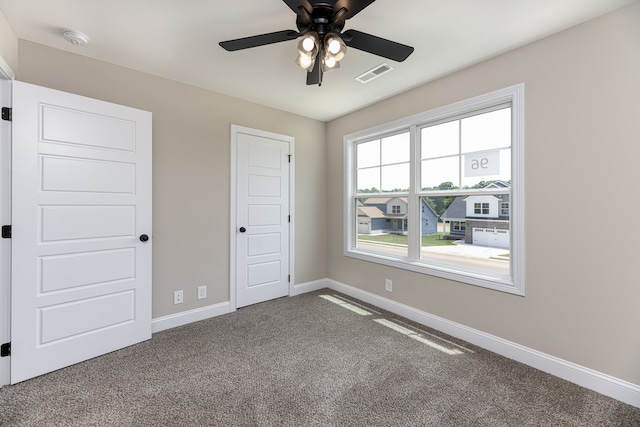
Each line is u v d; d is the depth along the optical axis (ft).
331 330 8.88
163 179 8.85
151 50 7.31
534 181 6.79
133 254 7.89
